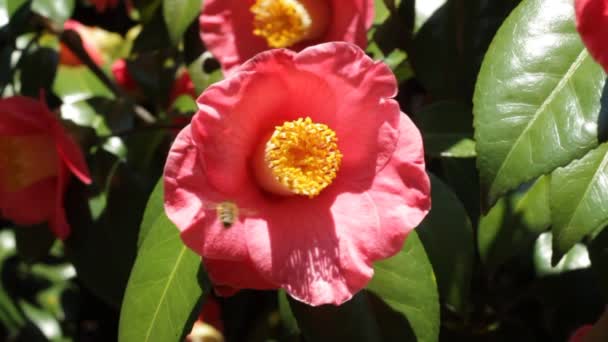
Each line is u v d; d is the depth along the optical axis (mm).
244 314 550
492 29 434
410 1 425
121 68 557
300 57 343
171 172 339
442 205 399
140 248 380
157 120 532
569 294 465
